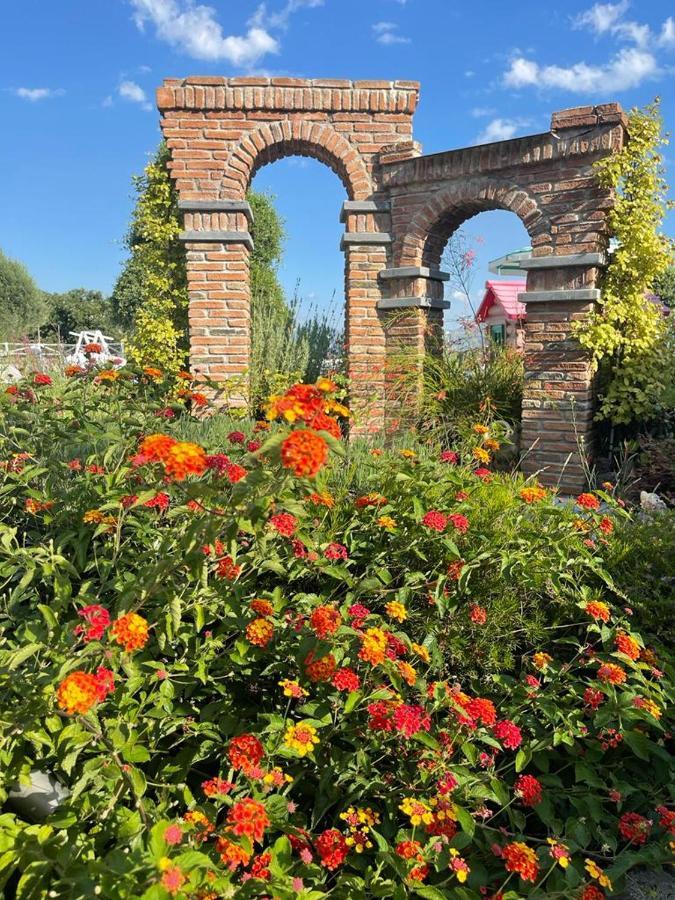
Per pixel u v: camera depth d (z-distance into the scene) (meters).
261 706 2.04
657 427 5.88
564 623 2.54
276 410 1.52
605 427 6.11
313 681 1.84
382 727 1.68
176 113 6.32
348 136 6.36
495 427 3.37
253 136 6.34
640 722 2.05
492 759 1.80
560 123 5.42
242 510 1.48
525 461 5.86
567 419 5.69
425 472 2.70
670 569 2.75
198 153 6.36
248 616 1.91
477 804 1.73
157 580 1.54
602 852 1.73
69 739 1.48
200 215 6.46
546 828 1.92
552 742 1.89
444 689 1.85
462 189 6.01
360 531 2.63
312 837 1.61
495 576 2.48
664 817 1.70
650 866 1.75
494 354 6.82
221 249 6.49
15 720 1.47
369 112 6.32
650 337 5.75
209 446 2.96
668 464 5.04
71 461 2.66
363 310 6.56
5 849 1.29
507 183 5.80
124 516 2.21
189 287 6.53
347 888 1.49
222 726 1.79
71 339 30.48
